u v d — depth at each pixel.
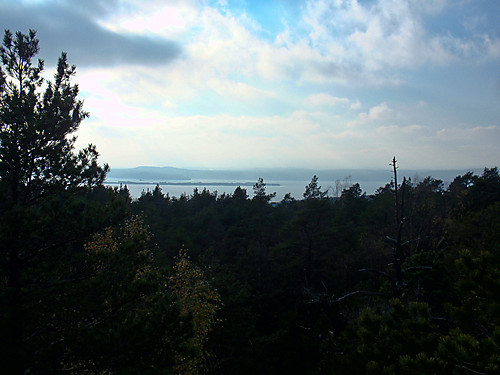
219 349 21.44
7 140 7.18
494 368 4.18
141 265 8.64
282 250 27.73
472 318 5.43
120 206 8.21
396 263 12.08
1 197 7.08
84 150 8.58
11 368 6.14
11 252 7.00
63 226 7.19
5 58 8.03
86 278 7.70
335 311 22.50
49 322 7.19
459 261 5.80
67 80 8.95
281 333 21.75
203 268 25.09
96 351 6.60
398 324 6.21
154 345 6.91
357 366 6.64
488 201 28.28
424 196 40.44
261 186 40.00
